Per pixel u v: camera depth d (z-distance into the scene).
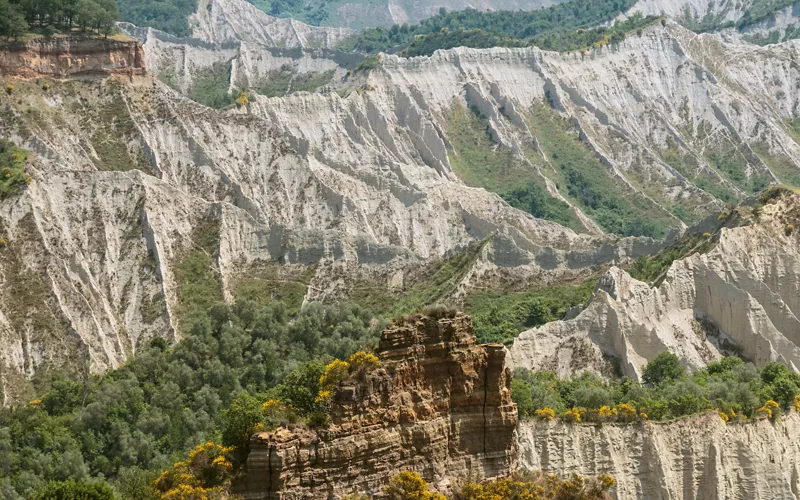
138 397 171.00
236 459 77.75
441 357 76.81
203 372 178.50
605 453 133.50
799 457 151.00
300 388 77.69
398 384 75.00
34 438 163.62
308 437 72.25
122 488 93.94
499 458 77.31
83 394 180.25
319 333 189.25
